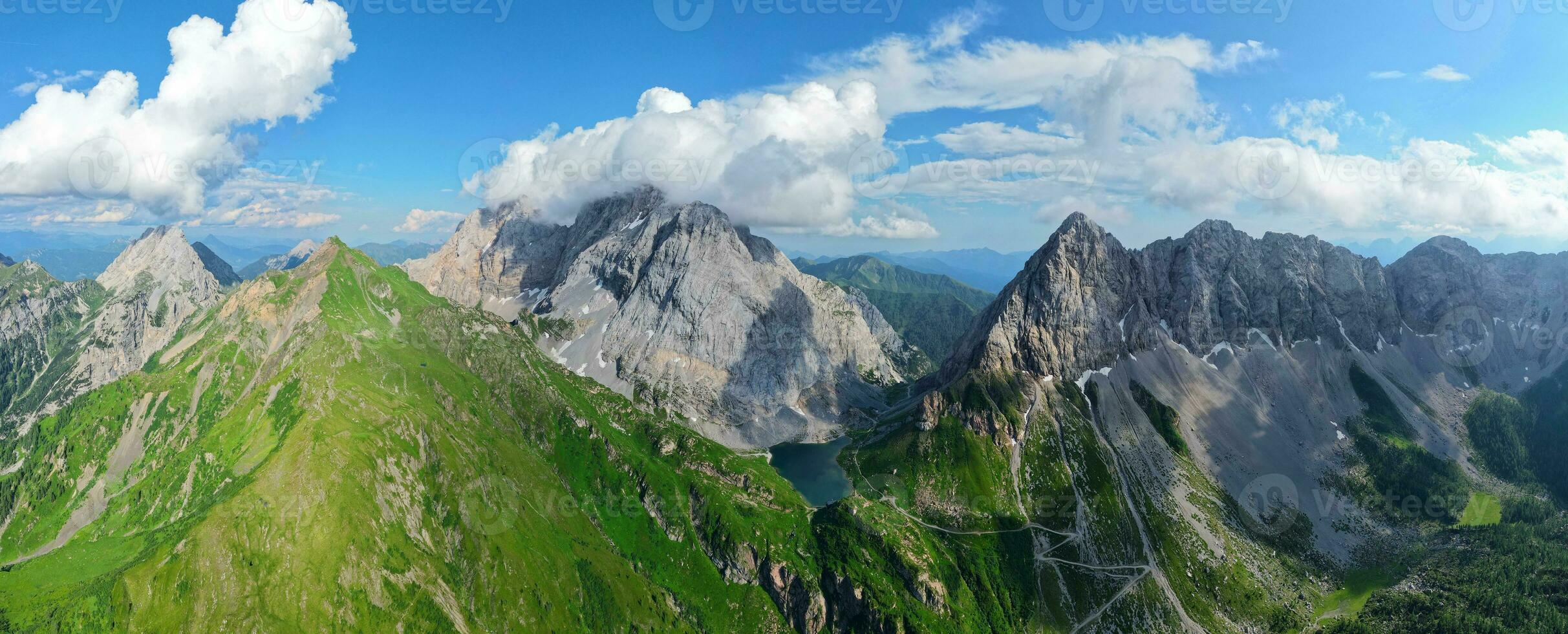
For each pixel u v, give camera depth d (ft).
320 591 476.13
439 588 537.24
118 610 447.83
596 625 603.26
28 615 460.14
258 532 488.85
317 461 545.85
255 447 619.26
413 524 570.87
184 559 463.83
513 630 555.69
